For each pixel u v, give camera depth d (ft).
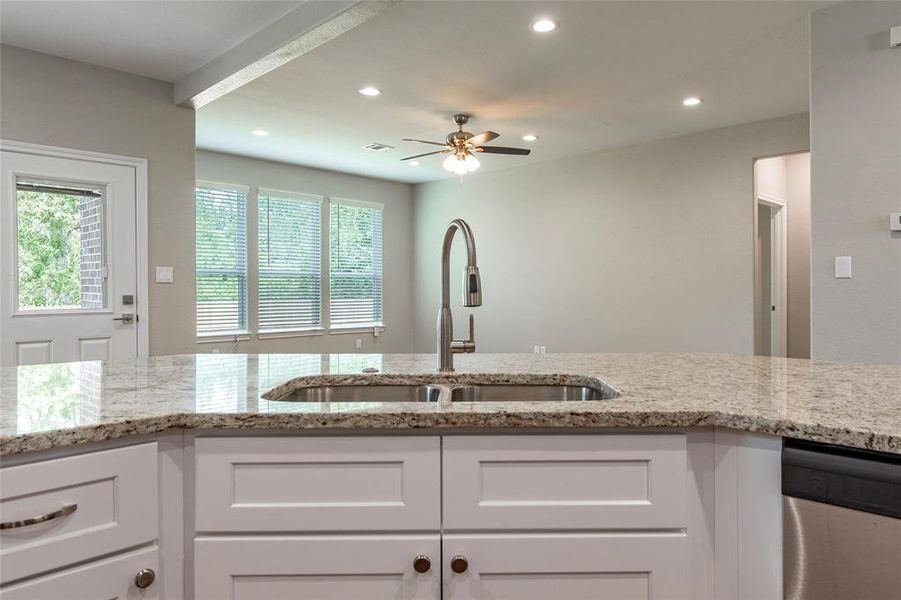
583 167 20.47
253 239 20.85
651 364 5.94
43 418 3.34
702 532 3.55
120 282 12.57
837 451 3.17
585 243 20.45
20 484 2.93
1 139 11.05
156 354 13.07
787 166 20.04
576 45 11.21
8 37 10.87
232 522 3.49
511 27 10.42
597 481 3.51
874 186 9.11
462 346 5.40
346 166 22.36
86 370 5.55
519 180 22.40
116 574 3.27
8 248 11.20
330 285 23.38
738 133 16.80
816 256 9.67
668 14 9.91
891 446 2.93
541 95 14.14
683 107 15.11
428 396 5.27
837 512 3.09
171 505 3.50
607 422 3.46
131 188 12.72
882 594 2.95
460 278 24.49
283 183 21.76
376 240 25.12
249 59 10.90
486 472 3.51
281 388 4.68
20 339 11.35
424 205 25.94
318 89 13.62
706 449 3.58
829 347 9.53
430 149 19.54
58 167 11.73
